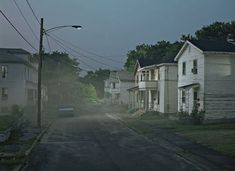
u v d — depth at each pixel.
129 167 15.49
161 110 46.22
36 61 68.62
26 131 29.45
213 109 33.84
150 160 17.17
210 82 33.91
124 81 80.06
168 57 49.12
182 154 18.66
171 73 45.78
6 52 52.00
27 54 57.75
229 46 35.91
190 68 36.75
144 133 28.20
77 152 19.66
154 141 23.86
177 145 21.73
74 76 83.44
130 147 21.44
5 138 22.55
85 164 16.20
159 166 15.70
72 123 38.50
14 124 27.06
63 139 25.30
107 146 21.89
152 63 55.75
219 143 21.59
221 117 34.00
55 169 15.12
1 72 48.97
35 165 16.06
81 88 88.00
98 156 18.33
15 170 14.73
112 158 17.75
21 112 38.19
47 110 57.88
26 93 51.16
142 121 38.78
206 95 33.78
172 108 45.62
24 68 49.47
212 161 16.69
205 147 20.56
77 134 28.38
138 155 18.61
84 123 38.59
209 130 28.17
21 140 24.00
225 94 34.16
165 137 25.39
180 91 39.53
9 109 48.62
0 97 48.81
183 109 38.56
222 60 34.16
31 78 57.53
